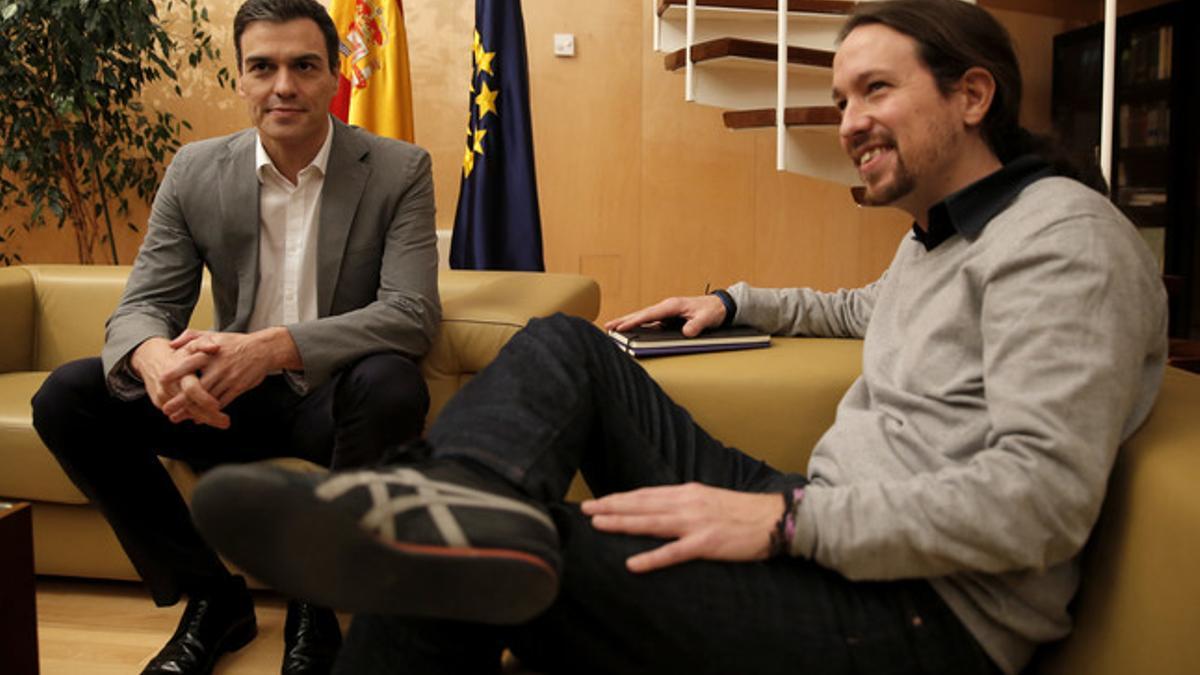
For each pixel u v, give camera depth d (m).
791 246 4.41
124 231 4.26
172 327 1.78
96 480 1.66
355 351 1.67
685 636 0.89
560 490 0.94
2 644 1.18
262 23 1.71
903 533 0.88
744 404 1.41
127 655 1.73
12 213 4.22
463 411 0.96
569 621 0.90
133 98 4.13
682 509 0.92
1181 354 2.96
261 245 1.84
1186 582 0.82
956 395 1.02
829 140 3.66
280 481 0.69
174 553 1.69
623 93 4.30
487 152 3.53
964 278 1.03
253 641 1.78
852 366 1.43
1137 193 4.25
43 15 3.38
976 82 1.07
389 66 3.59
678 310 1.59
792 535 0.91
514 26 3.54
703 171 4.36
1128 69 4.26
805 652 0.90
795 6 3.72
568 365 1.05
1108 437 0.87
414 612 0.76
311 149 1.80
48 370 2.38
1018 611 0.93
